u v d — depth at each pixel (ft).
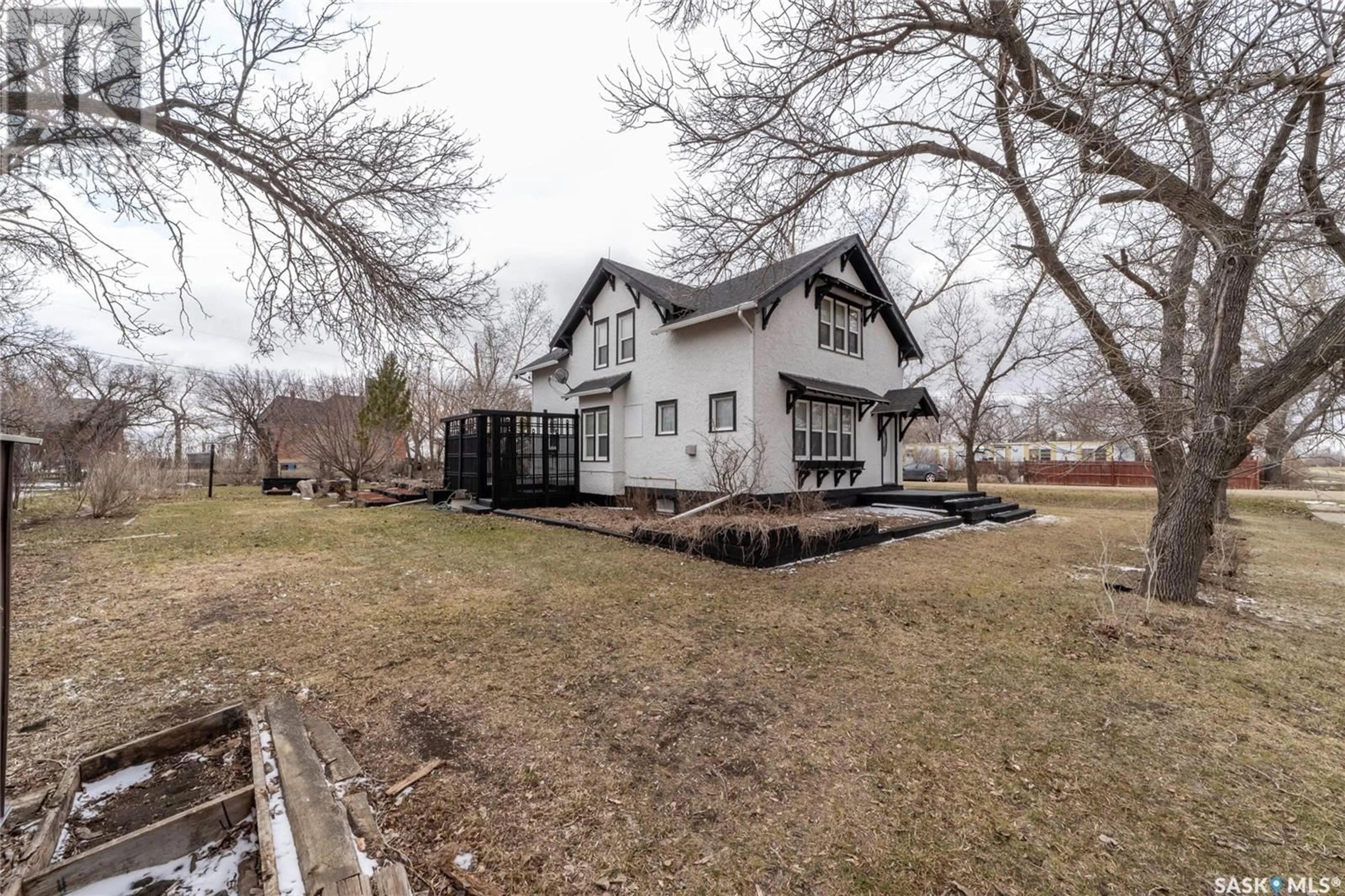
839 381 43.75
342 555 25.71
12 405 40.45
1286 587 20.92
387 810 7.48
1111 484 79.20
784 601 18.49
